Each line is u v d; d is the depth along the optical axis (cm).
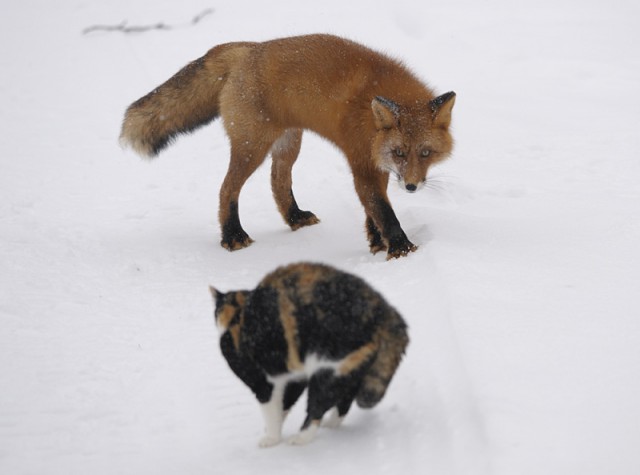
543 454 812
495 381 951
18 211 1978
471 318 1119
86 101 2981
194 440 985
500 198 1834
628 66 2841
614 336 1063
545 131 2320
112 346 1268
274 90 1639
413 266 1400
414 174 1476
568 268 1316
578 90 2662
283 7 3928
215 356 1209
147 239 1780
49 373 1181
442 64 3017
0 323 1352
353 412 972
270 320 870
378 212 1520
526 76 2836
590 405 898
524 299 1189
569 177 1939
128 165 2344
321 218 1844
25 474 929
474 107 2580
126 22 3962
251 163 1705
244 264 1602
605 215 1614
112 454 966
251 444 950
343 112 1570
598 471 784
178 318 1364
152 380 1152
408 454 868
